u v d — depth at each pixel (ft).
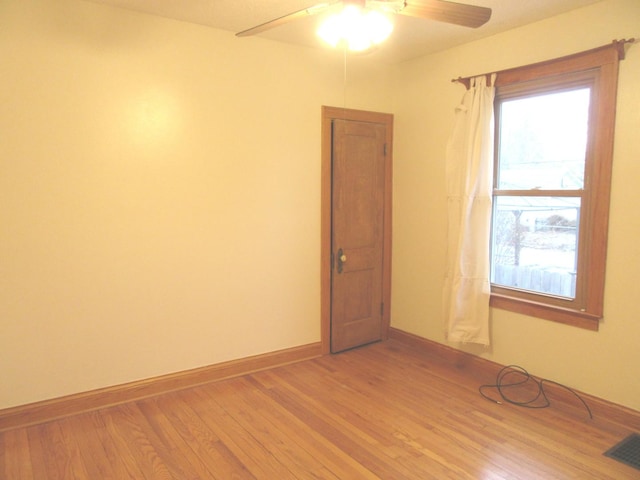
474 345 11.82
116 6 9.19
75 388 9.41
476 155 10.99
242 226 11.25
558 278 10.13
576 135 9.64
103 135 9.30
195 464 7.70
